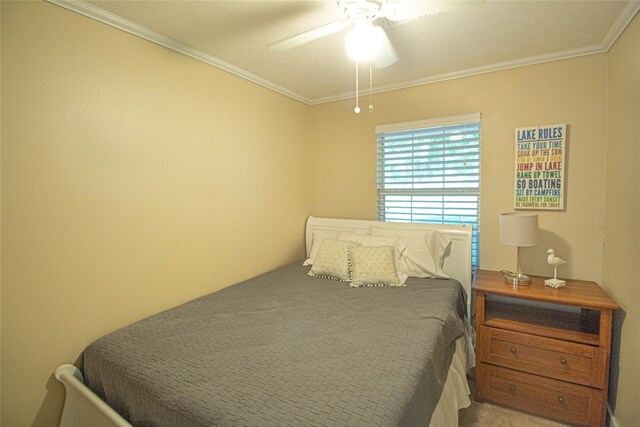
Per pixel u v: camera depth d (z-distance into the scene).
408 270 2.60
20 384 1.51
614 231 1.98
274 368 1.35
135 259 1.94
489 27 1.92
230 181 2.58
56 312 1.61
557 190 2.40
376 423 1.04
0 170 1.42
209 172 2.39
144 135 1.96
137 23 1.84
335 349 1.50
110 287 1.82
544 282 2.26
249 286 2.44
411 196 3.05
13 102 1.44
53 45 1.56
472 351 2.40
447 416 1.64
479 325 2.17
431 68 2.59
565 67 2.33
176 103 2.14
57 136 1.59
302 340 1.60
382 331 1.67
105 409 1.28
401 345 1.53
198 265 2.33
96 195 1.75
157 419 1.21
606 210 2.17
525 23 1.88
